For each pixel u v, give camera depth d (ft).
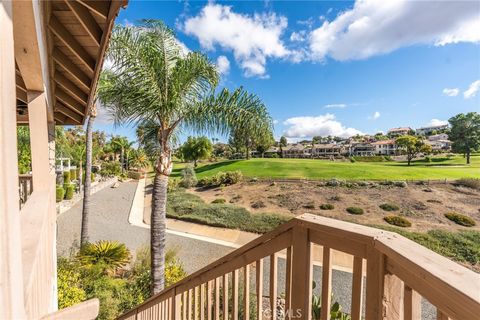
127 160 124.06
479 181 54.29
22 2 4.12
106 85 15.93
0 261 2.14
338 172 84.17
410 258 2.07
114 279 20.59
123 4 5.47
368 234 2.63
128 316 11.13
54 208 11.21
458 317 1.68
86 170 28.60
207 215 49.47
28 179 13.50
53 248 10.64
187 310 6.59
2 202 2.14
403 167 91.04
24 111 12.26
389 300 2.42
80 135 77.77
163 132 16.24
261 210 52.85
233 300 4.95
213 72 15.94
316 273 16.02
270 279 4.15
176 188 77.71
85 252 23.24
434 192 52.29
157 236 16.40
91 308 5.76
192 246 35.60
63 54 8.25
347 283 16.24
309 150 172.96
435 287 1.83
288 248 3.81
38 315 5.33
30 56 5.76
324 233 3.22
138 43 14.96
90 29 6.57
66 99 11.92
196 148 109.40
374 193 56.80
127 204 60.39
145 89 14.57
